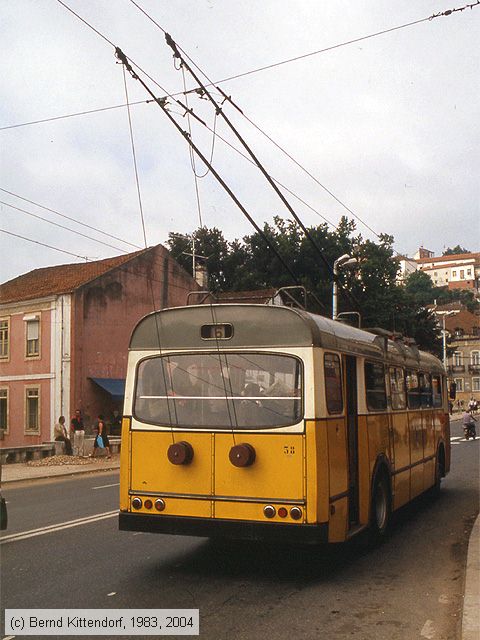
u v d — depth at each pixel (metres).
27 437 32.22
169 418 7.76
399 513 12.30
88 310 31.70
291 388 7.34
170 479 7.65
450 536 10.08
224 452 7.44
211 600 6.65
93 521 11.12
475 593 6.46
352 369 8.66
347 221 50.19
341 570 7.93
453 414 68.19
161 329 8.05
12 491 16.80
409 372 11.66
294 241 50.53
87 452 25.22
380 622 6.02
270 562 8.28
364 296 45.75
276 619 6.08
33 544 9.27
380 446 9.45
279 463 7.21
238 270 54.28
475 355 96.38
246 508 7.27
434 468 13.41
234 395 7.54
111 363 32.53
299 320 7.47
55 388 31.31
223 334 7.74
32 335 32.72
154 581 7.31
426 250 179.00
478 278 156.62
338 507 7.48
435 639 5.60
